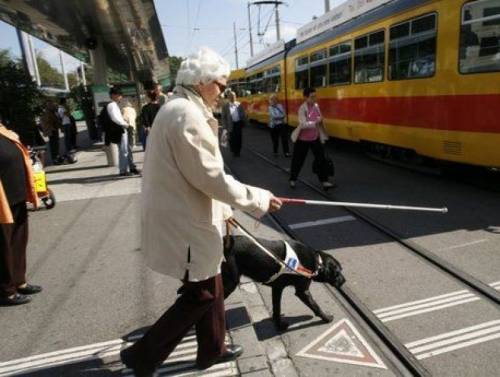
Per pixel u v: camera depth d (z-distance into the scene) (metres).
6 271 4.22
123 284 4.66
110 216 7.35
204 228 2.48
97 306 4.21
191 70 2.46
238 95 29.59
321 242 5.65
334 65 12.95
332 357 3.31
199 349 2.79
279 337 3.60
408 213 6.62
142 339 2.72
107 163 12.59
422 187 8.20
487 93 7.08
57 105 14.94
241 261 3.19
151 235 2.50
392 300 4.08
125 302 4.25
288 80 17.86
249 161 12.67
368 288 4.34
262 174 10.52
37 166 7.83
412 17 8.84
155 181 2.47
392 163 10.56
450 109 7.86
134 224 6.82
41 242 6.23
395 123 9.70
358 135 11.64
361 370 3.15
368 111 10.92
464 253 5.02
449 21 7.75
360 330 3.64
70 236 6.41
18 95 13.16
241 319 3.78
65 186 10.04
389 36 9.77
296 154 8.55
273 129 13.02
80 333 3.74
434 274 4.55
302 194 8.29
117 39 17.72
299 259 3.44
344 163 11.30
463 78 7.51
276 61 19.70
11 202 4.11
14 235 4.29
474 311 3.81
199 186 2.38
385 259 5.01
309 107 8.33
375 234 5.83
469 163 7.68
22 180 4.20
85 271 5.08
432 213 6.55
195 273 2.48
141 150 14.86
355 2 11.86
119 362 3.30
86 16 13.30
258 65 24.48
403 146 9.52
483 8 7.07
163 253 2.48
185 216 2.44
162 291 4.44
